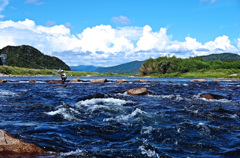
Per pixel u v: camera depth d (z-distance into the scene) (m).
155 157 5.02
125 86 27.08
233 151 5.41
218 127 7.49
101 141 6.03
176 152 5.35
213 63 124.25
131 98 15.02
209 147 5.70
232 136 6.59
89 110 10.08
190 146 5.77
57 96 15.48
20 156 4.57
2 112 9.17
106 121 8.09
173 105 12.21
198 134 6.68
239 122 8.35
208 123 8.13
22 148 4.88
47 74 144.62
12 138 5.16
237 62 115.50
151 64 133.38
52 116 8.63
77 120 8.18
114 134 6.66
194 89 23.67
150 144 5.83
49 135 6.23
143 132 6.80
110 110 10.18
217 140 6.23
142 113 9.27
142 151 5.33
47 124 7.43
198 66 117.94
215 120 8.55
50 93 17.36
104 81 37.31
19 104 11.35
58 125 7.35
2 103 11.49
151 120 8.30
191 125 7.47
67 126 7.25
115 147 5.57
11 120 7.83
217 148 5.64
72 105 11.33
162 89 23.00
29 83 31.53
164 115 9.27
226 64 114.75
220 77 91.50
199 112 10.11
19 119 8.04
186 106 11.88
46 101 12.95
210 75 96.12
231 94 18.92
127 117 8.67
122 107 11.02
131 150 5.38
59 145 5.53
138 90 17.42
